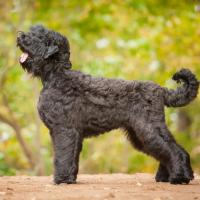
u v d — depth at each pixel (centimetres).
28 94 2273
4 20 2111
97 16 2203
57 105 937
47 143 2275
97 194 820
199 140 2277
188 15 2075
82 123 947
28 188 906
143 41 2194
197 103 2178
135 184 945
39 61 945
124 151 2173
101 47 2272
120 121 942
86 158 2192
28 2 2081
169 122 2266
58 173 939
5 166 2031
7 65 2052
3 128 2345
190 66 2044
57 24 2195
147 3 2105
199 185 920
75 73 955
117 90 938
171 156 922
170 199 786
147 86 938
